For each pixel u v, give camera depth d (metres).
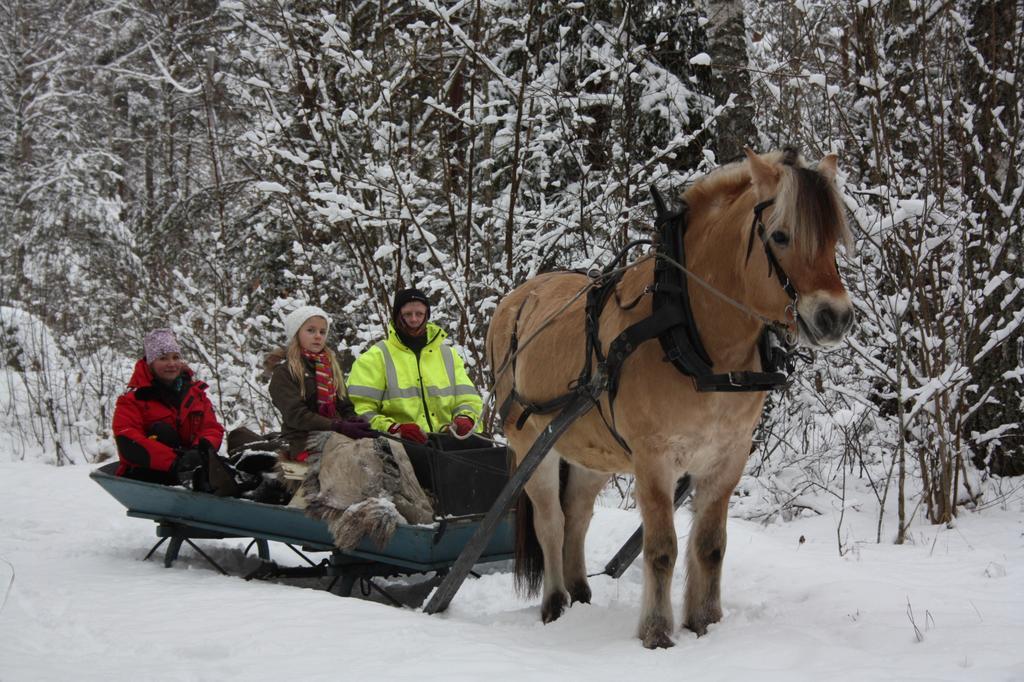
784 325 4.14
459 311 9.69
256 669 4.11
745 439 4.57
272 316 12.83
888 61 8.30
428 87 10.59
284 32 10.49
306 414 6.20
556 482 5.38
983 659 3.79
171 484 6.62
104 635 4.69
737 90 9.37
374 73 10.04
